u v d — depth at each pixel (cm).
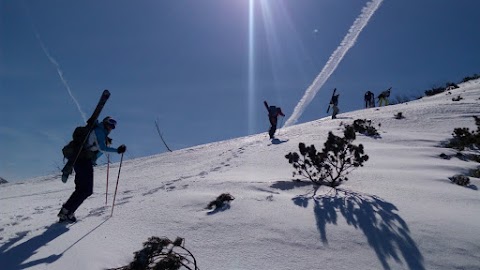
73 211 606
